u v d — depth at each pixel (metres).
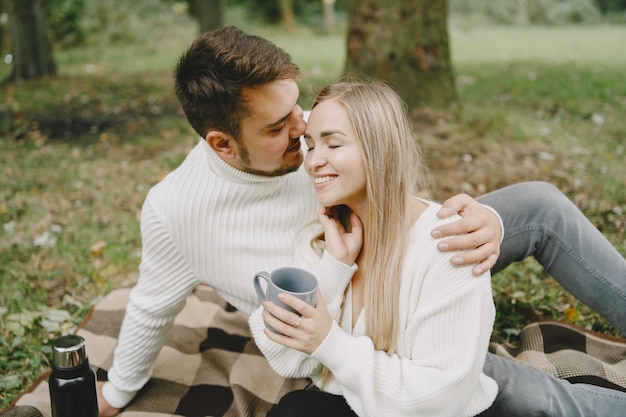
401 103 1.66
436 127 5.48
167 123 6.34
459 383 1.52
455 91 6.09
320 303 1.60
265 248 1.94
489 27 20.56
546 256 2.16
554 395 1.82
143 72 10.73
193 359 2.49
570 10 20.53
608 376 2.17
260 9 22.69
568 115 6.05
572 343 2.41
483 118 5.69
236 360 2.46
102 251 3.53
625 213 3.63
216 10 11.94
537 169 4.50
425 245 1.59
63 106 7.41
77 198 4.33
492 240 1.58
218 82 1.64
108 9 16.34
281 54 1.69
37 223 3.92
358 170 1.60
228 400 2.24
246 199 1.89
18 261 3.45
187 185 1.88
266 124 1.67
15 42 9.54
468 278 1.53
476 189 4.22
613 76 8.26
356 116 1.57
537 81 8.14
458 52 12.80
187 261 1.94
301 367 1.79
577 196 3.94
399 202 1.60
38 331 2.78
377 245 1.62
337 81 1.81
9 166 5.05
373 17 5.79
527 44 13.93
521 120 5.78
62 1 14.60
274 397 2.27
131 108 7.26
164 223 1.86
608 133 5.34
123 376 2.07
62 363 1.58
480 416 1.83
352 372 1.57
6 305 3.00
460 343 1.53
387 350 1.67
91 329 2.66
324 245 1.85
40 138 5.94
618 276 2.04
